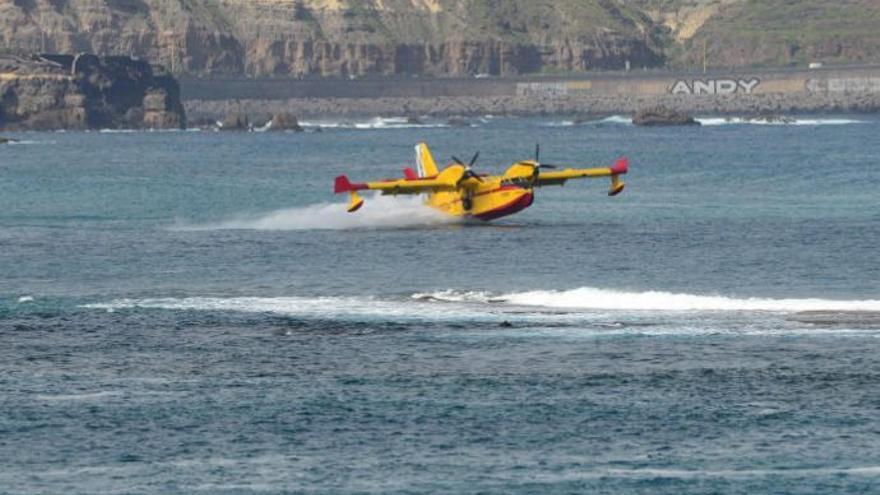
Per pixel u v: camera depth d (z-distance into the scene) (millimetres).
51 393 172625
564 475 143000
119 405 167125
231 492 138500
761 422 159625
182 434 155875
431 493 138375
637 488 139375
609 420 160750
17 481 141250
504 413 163500
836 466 145000
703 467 145000
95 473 143625
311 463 146500
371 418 161875
